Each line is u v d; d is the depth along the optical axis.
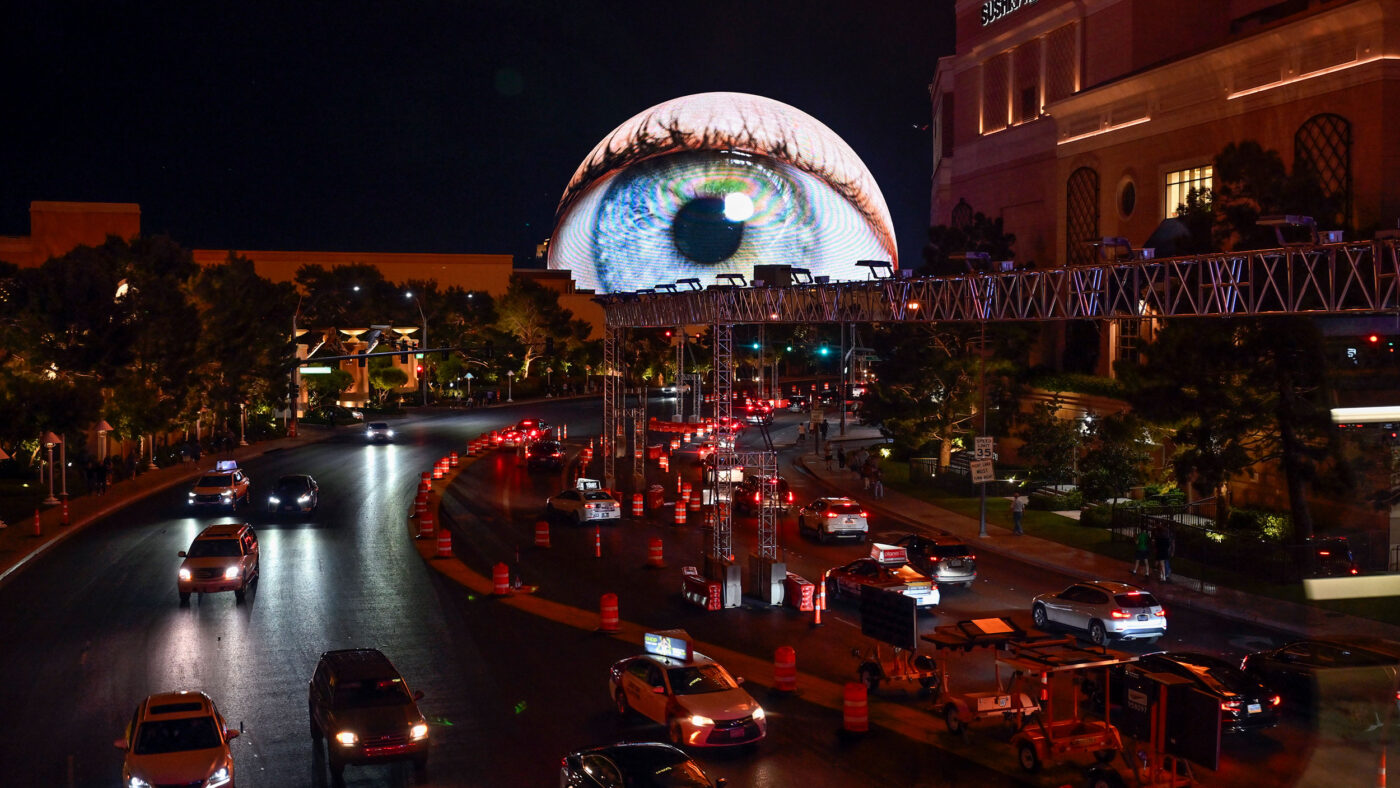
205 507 47.41
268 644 25.45
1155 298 25.86
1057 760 17.81
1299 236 31.73
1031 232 66.62
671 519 46.78
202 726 17.09
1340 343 34.31
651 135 189.00
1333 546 33.19
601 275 196.25
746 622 28.39
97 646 25.17
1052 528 43.28
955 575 32.28
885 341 60.03
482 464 67.25
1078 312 27.12
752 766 18.12
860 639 26.64
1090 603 26.12
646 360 152.12
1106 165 57.47
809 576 34.31
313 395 108.44
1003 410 56.53
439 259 149.88
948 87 81.69
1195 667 19.78
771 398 116.19
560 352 140.00
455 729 19.89
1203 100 49.34
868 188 193.62
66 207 82.94
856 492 55.16
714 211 190.25
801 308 35.28
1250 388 33.81
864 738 19.59
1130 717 17.92
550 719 20.47
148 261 64.19
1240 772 17.89
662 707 19.27
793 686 22.36
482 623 27.80
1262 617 28.58
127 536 40.62
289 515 45.72
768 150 186.12
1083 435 49.59
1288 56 44.31
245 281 77.25
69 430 50.88
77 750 18.52
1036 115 67.88
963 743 19.34
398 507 48.44
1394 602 30.31
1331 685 20.67
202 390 70.50
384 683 18.45
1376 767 18.14
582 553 38.16
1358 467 33.94
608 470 55.06
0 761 18.00
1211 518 41.88
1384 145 39.91
